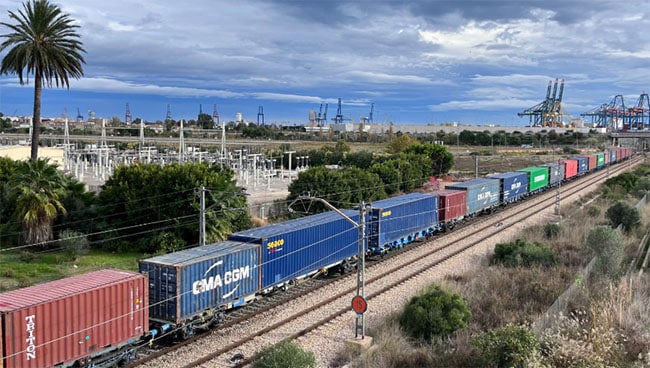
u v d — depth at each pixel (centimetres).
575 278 2647
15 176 3569
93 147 9075
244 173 7862
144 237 3781
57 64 4259
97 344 1742
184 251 2302
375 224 3347
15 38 4106
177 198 3716
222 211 3638
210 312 2195
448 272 3167
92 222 3819
